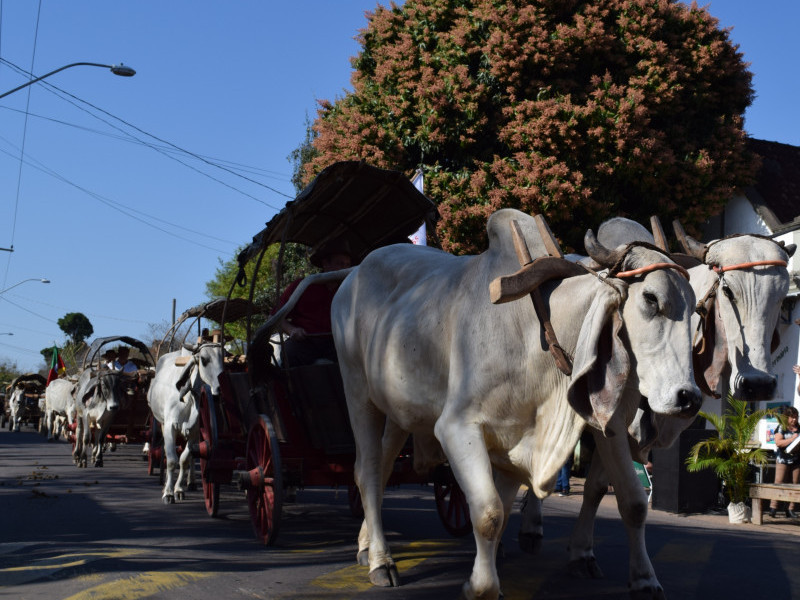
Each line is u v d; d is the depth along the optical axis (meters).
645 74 16.50
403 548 7.01
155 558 6.40
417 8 17.61
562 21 16.92
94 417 15.98
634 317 3.97
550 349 4.32
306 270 24.42
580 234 16.00
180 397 10.31
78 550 6.75
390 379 5.41
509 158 15.97
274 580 5.64
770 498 10.17
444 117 16.38
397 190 7.71
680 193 16.44
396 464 7.31
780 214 16.89
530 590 5.46
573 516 9.88
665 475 11.45
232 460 8.36
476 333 4.69
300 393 7.12
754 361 5.04
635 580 4.86
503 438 4.62
